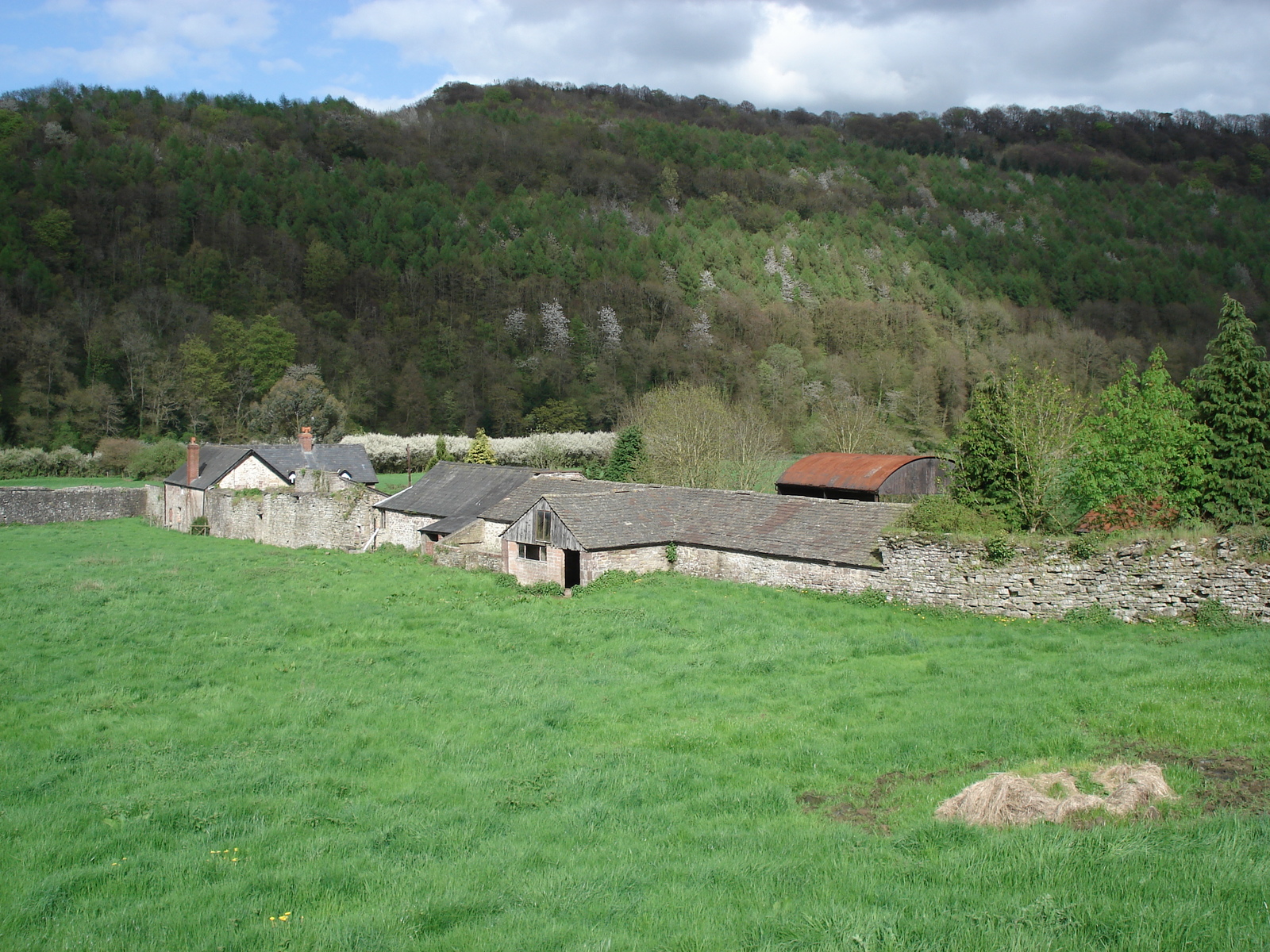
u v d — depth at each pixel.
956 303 114.62
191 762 14.58
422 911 9.15
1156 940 7.07
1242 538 20.28
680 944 7.96
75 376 88.00
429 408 104.38
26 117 115.81
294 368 91.31
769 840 10.62
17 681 19.33
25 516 57.81
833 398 80.69
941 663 18.42
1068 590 22.31
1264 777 10.79
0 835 11.79
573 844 11.08
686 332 110.06
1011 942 7.24
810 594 27.23
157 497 59.75
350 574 34.38
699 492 34.66
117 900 9.96
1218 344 25.30
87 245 102.88
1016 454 26.50
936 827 10.12
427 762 14.45
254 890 10.01
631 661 20.64
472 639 23.52
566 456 87.88
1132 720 13.25
